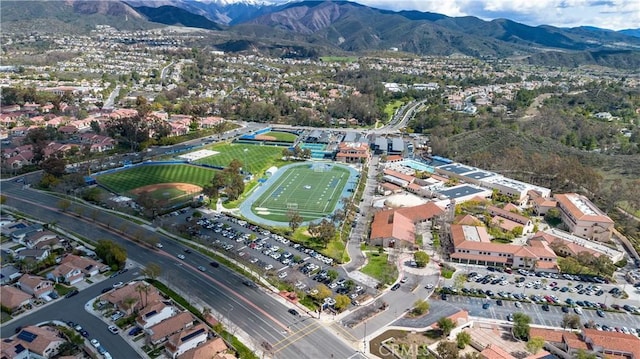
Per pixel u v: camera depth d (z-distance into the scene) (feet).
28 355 377.09
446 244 614.75
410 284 512.63
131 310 433.89
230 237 615.98
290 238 615.57
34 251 533.96
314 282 509.35
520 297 493.77
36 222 637.71
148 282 493.77
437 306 471.21
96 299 459.32
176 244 588.91
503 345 411.95
